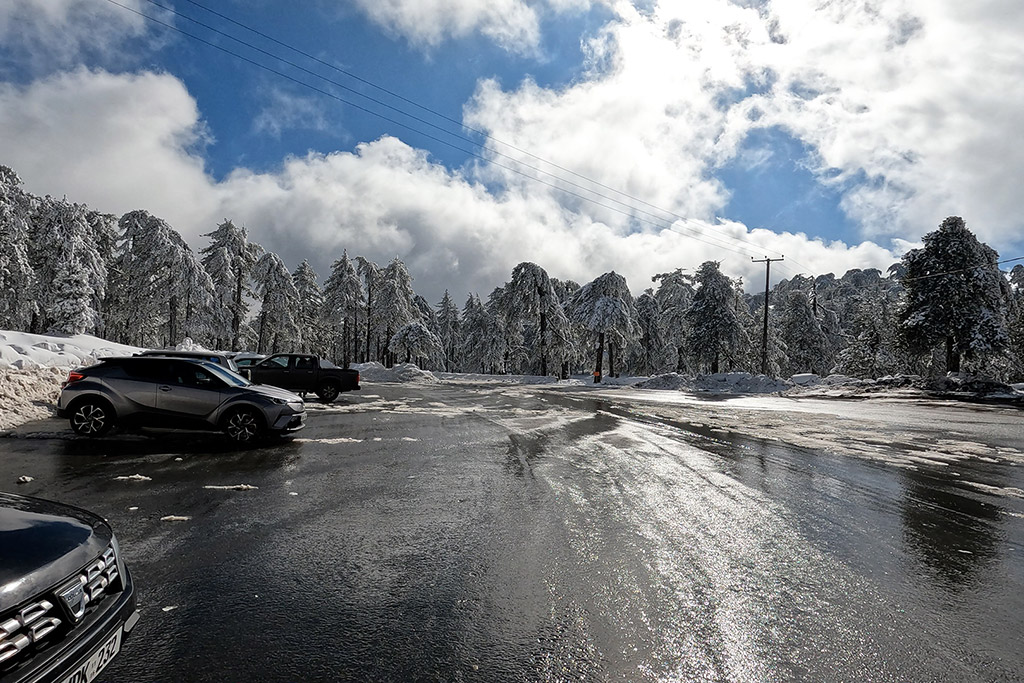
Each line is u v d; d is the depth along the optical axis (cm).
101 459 790
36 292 3497
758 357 5428
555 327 4888
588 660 292
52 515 274
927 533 532
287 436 1052
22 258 3212
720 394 3142
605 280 4697
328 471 754
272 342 5941
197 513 550
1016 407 2353
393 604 357
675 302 5634
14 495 299
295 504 590
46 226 3575
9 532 240
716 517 570
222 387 945
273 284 5225
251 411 938
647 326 5759
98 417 934
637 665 287
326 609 349
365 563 428
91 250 3719
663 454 940
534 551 459
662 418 1562
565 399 2342
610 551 461
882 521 571
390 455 884
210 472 728
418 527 519
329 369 2014
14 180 3309
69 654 219
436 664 287
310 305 6288
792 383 3644
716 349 4778
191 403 928
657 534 509
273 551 450
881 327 4856
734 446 1054
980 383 2791
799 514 589
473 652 299
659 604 362
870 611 358
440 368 6681
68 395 934
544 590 382
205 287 4575
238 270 5159
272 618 336
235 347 5141
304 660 289
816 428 1414
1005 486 752
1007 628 337
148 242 4406
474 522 537
